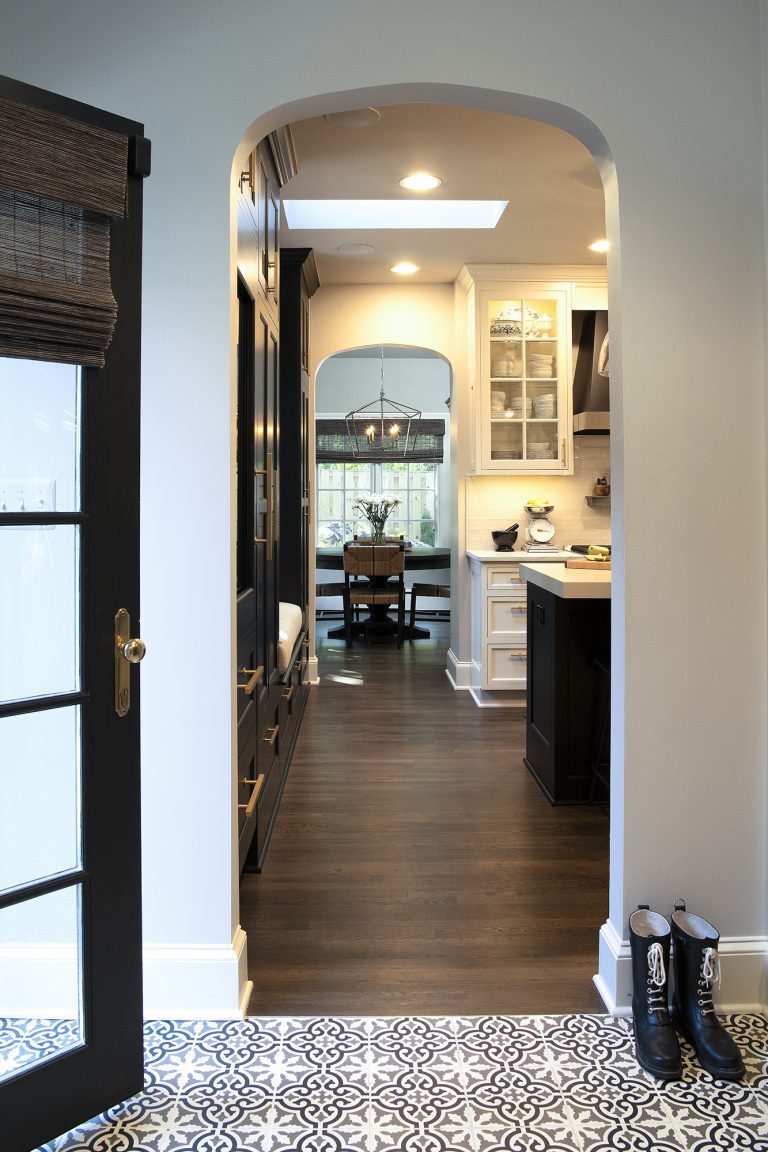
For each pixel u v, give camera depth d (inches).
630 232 83.0
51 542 64.1
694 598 84.7
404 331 232.4
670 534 84.2
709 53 83.3
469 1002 86.0
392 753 175.3
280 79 81.0
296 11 81.0
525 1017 83.4
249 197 105.7
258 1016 83.4
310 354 234.2
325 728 195.2
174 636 82.5
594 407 225.1
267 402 129.6
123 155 63.9
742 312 84.2
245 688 102.7
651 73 83.0
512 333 214.4
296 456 213.6
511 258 206.7
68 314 61.2
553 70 82.2
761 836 86.1
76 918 66.2
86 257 62.7
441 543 386.0
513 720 202.4
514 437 218.8
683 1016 80.4
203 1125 68.4
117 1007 68.3
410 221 183.8
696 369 84.0
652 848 85.3
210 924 83.5
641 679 84.5
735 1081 73.9
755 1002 85.6
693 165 83.4
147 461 81.7
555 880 115.2
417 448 380.2
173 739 82.9
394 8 81.0
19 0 80.6
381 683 246.2
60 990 65.6
